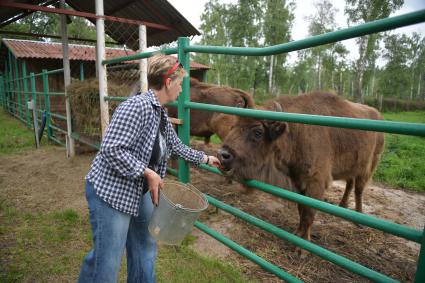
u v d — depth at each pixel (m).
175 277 2.78
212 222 3.98
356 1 24.67
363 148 3.98
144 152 1.80
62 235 3.56
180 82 1.96
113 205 1.78
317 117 1.86
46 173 5.93
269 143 2.96
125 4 6.61
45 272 2.89
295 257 3.24
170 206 1.95
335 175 3.83
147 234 2.23
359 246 3.56
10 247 3.30
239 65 32.44
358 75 26.30
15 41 16.31
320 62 35.78
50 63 15.12
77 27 30.97
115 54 13.66
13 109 14.69
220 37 31.55
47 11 4.64
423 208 4.88
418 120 21.39
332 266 3.12
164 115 1.98
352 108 4.03
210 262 2.97
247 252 2.65
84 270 1.96
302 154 3.27
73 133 6.94
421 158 7.99
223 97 5.85
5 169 6.23
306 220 3.41
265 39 31.98
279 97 3.49
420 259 1.48
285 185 3.31
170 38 7.45
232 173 2.74
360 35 1.63
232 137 2.89
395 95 39.44
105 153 1.64
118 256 1.91
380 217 4.48
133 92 2.27
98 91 5.64
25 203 4.52
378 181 6.39
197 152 2.45
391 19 1.46
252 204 4.62
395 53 35.34
